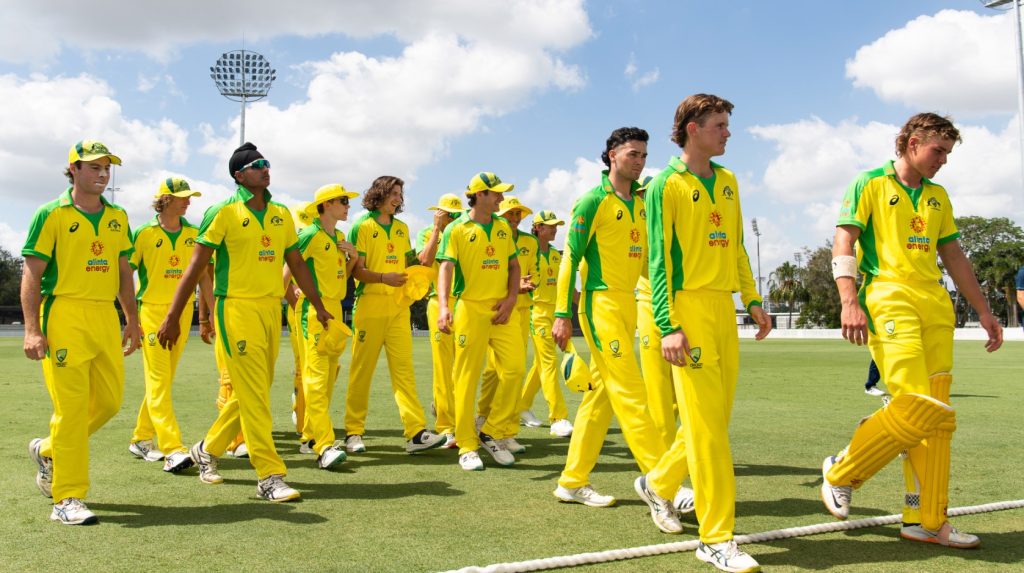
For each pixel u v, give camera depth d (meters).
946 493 3.40
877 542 3.44
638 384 4.04
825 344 30.66
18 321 68.62
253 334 4.46
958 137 3.54
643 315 4.04
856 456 3.50
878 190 3.66
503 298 5.70
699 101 3.33
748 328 50.69
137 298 5.90
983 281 63.41
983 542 3.42
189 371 13.91
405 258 6.68
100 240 4.14
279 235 4.64
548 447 6.45
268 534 3.59
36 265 3.93
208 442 4.91
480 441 5.93
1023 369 14.67
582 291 4.22
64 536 3.56
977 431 6.74
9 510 4.10
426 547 3.37
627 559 3.19
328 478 5.05
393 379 6.27
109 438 6.67
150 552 3.29
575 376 4.29
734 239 3.40
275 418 8.13
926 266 3.61
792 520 3.90
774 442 6.30
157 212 5.96
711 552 3.09
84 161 4.07
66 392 3.93
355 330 6.25
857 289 3.75
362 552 3.28
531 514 4.01
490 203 5.66
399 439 6.83
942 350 3.59
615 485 4.82
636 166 4.17
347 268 6.34
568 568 3.05
